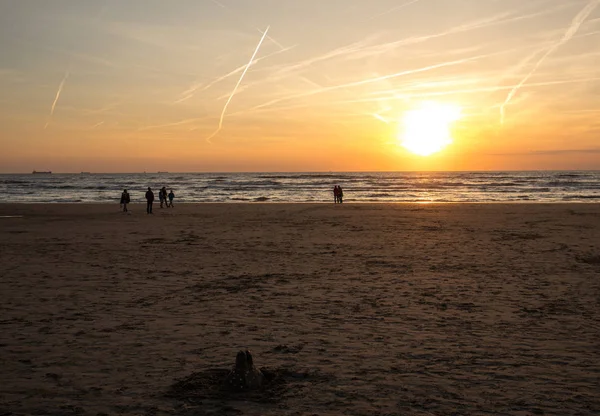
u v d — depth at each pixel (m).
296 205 40.00
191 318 7.72
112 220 27.14
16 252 15.06
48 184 110.62
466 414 4.30
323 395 4.73
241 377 4.90
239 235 19.86
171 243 17.36
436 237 18.88
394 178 143.62
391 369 5.45
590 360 5.75
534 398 4.65
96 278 11.05
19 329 7.07
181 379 5.16
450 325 7.29
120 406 4.48
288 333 6.90
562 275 11.29
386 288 9.99
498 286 10.12
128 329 7.10
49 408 4.45
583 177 130.88
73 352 6.05
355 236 19.34
